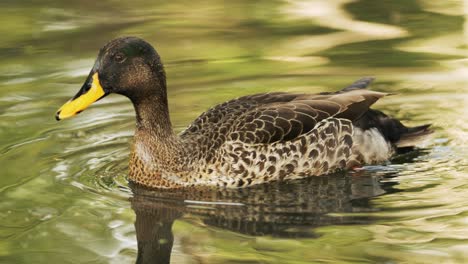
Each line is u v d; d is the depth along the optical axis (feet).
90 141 49.16
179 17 72.49
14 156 46.70
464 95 54.39
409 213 38.99
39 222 38.91
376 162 45.78
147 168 43.73
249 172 43.27
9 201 41.11
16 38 67.21
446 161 45.68
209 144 43.57
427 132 46.91
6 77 59.11
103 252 36.01
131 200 41.78
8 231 37.96
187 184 43.39
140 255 35.73
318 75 58.23
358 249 35.45
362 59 61.16
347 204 40.55
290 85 56.54
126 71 43.19
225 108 45.70
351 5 74.59
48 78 58.85
